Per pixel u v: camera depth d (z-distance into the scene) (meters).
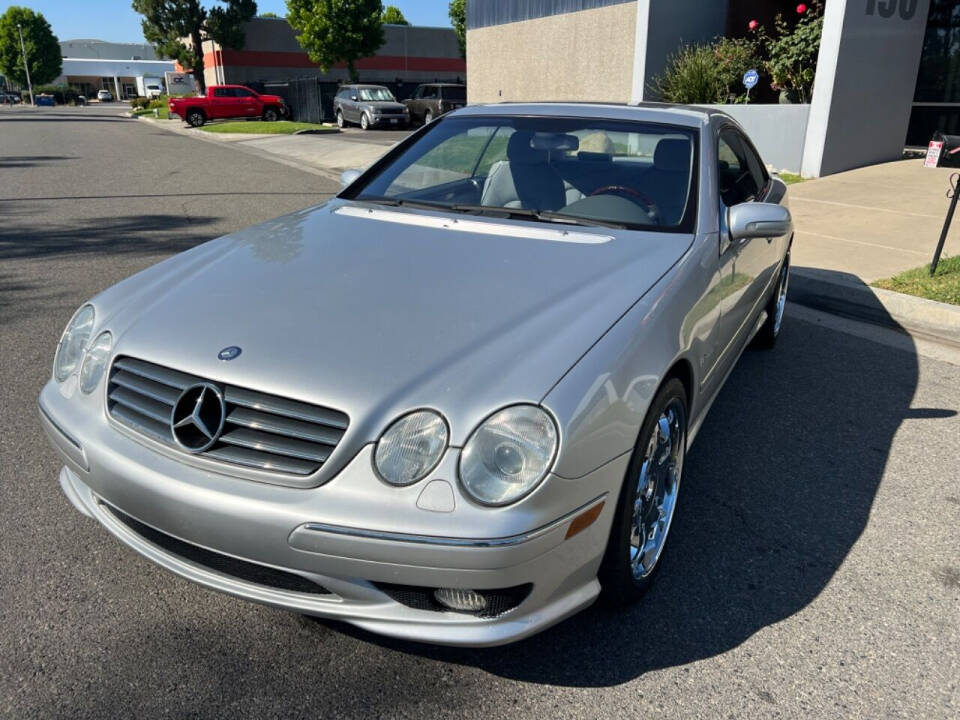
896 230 7.91
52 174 13.20
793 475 3.41
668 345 2.33
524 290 2.41
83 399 2.35
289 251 2.82
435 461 1.88
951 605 2.57
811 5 13.81
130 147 19.42
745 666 2.27
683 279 2.62
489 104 4.07
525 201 3.26
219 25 45.09
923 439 3.78
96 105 83.00
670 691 2.17
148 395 2.16
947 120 13.34
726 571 2.72
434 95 27.23
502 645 2.13
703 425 3.90
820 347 5.12
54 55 102.06
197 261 2.86
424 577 1.88
